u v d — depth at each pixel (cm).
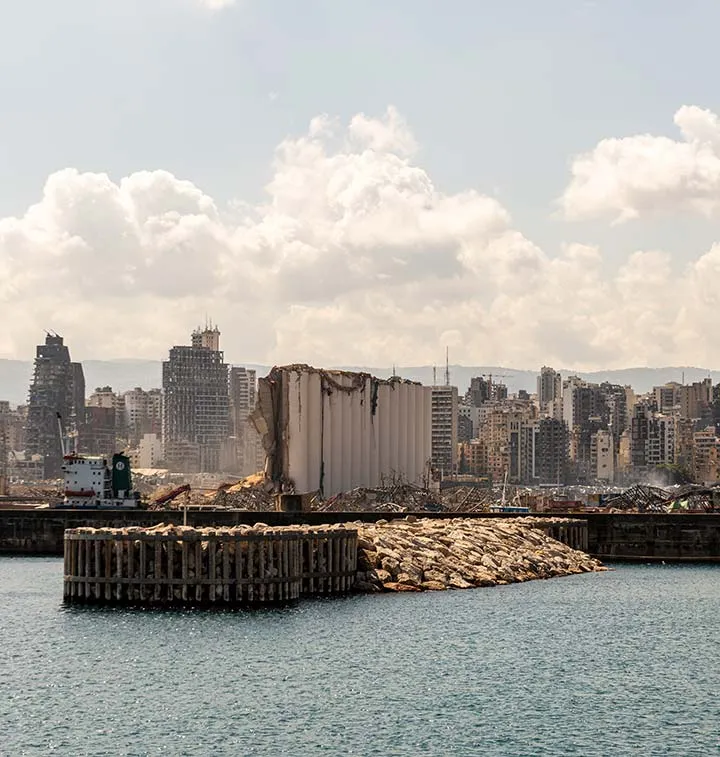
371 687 11544
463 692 11469
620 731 10388
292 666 12212
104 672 11912
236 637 13325
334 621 14325
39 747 9788
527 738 10150
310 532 15838
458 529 19875
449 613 15262
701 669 12694
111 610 14675
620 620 15400
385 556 17288
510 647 13475
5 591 17150
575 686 11838
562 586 18400
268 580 15062
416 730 10294
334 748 9806
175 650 12744
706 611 16238
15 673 11888
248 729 10238
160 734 10088
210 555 14812
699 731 10425
